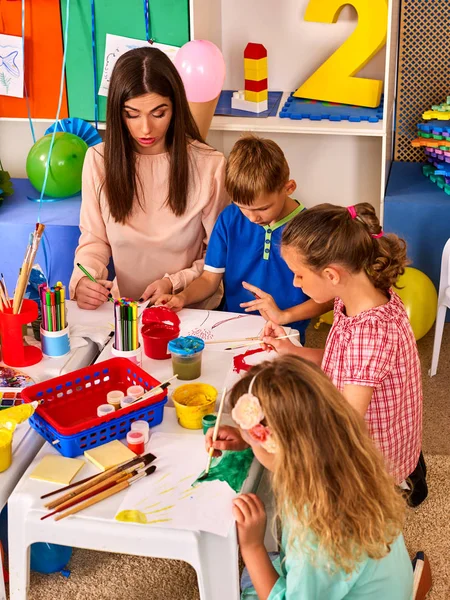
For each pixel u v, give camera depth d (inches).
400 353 59.4
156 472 52.9
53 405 60.3
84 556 72.2
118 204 81.0
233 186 72.1
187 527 48.4
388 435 61.7
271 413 43.6
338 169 121.3
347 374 58.3
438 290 110.2
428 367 105.7
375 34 109.3
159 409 57.5
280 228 78.2
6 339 64.5
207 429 55.9
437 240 107.7
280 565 56.9
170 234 83.4
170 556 49.4
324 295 59.6
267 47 118.1
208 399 58.8
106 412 56.8
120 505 50.1
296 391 43.5
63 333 66.6
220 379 63.6
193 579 69.4
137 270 86.0
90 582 69.1
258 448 46.2
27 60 103.9
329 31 115.0
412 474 77.0
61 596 67.5
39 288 66.4
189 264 86.4
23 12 100.4
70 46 102.1
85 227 85.9
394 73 114.0
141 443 54.3
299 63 118.3
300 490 43.4
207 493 51.1
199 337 70.7
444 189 110.1
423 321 104.8
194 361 63.0
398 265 59.4
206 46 90.9
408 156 123.3
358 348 58.0
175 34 99.0
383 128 101.6
